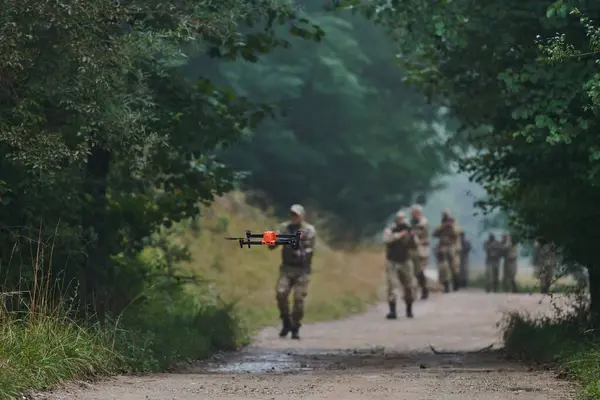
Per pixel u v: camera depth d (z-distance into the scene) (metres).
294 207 41.47
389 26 34.97
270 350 36.56
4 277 26.36
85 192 31.36
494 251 79.25
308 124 88.69
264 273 55.97
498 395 20.70
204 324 35.91
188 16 27.70
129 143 26.86
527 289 78.00
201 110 31.66
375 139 90.50
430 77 34.84
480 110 34.09
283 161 86.19
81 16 24.97
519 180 34.47
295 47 84.06
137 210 33.25
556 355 27.53
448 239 75.12
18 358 20.83
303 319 50.25
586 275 34.66
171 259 38.38
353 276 67.12
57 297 27.23
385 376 24.64
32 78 25.83
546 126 28.98
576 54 25.14
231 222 60.56
